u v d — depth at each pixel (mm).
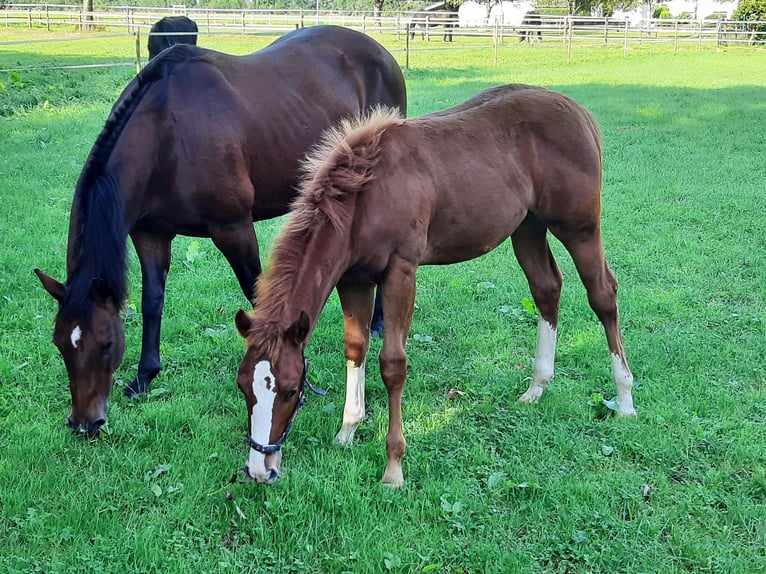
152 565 3014
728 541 3199
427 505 3420
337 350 5090
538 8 44031
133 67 17781
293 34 5531
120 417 4133
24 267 6184
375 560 3074
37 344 4965
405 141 3682
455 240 3877
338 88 5219
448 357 4988
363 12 28312
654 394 4402
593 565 3074
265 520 3320
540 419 4180
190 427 4062
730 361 4789
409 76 18672
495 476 3588
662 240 7105
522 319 5527
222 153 4332
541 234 4355
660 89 16797
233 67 4668
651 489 3531
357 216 3422
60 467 3662
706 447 3871
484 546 3127
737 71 20641
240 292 6016
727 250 6820
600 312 4227
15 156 9461
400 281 3559
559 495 3475
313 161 3658
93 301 3635
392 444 3584
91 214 3736
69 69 17281
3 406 4250
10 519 3291
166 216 4367
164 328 5250
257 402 2945
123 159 4051
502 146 3977
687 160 10266
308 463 3752
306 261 3244
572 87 17016
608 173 9602
